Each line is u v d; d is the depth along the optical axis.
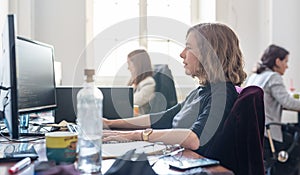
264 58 3.18
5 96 1.17
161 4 3.94
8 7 3.31
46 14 3.66
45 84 1.62
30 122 1.91
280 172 3.02
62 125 1.68
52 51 1.76
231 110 1.27
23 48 1.37
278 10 3.93
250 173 1.26
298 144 3.02
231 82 1.36
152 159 1.02
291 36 3.96
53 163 0.88
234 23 3.99
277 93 2.98
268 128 2.71
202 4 4.08
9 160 0.99
